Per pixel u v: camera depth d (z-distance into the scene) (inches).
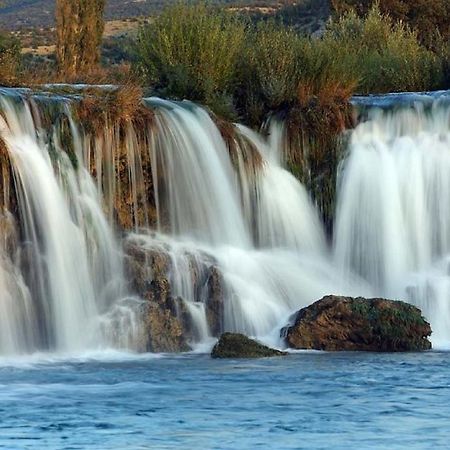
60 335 2711.6
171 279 2854.3
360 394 2122.3
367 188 3260.3
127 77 3479.3
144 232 2970.0
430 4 6619.1
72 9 4247.0
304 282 3063.5
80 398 2070.6
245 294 2869.1
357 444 1749.5
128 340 2691.9
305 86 3467.0
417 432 1828.2
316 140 3344.0
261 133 3373.5
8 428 1839.3
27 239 2723.9
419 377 2293.3
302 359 2539.4
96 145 2925.7
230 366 2438.5
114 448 1720.0
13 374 2333.9
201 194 3075.8
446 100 3353.8
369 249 3228.3
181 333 2719.0
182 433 1813.5
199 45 3531.0
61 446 1732.3
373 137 3341.5
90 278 2812.5
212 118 3191.4
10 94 2844.5
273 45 3575.3
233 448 1723.7
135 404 2021.4
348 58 3732.8
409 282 3117.6
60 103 2901.1
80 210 2847.0
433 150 3277.6
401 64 4131.4
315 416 1935.3
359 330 2691.9
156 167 3019.2
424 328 2731.3
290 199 3245.6
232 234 3107.8
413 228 3233.3
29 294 2684.5
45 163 2810.0
